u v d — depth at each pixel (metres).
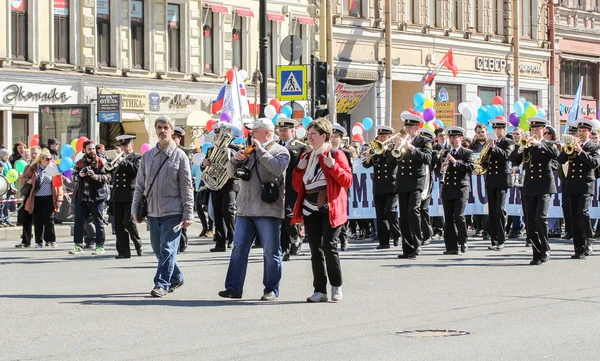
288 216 17.67
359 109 48.72
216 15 42.38
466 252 19.53
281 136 17.72
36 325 11.00
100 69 38.31
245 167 12.78
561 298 12.93
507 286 14.20
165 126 13.01
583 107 59.81
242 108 27.58
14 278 15.66
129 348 9.71
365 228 24.14
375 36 47.97
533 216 17.27
